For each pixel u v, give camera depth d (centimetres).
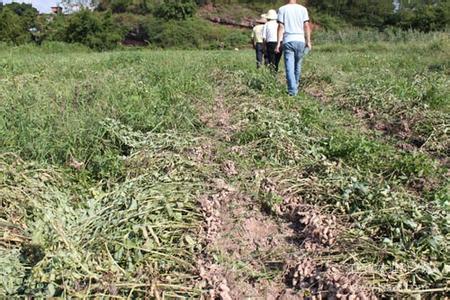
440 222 342
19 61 1296
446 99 688
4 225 357
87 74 988
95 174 472
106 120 537
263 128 544
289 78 775
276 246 358
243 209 404
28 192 402
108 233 345
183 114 593
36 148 488
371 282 297
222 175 457
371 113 679
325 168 448
